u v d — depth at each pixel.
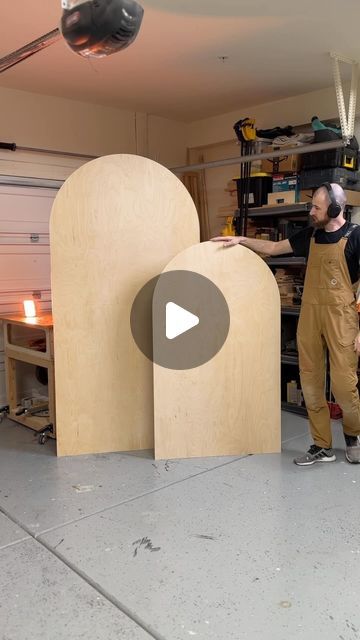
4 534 2.59
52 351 3.77
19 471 3.33
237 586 2.16
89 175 3.42
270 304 3.56
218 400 3.54
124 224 3.52
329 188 3.06
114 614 2.01
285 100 4.70
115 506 2.86
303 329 3.30
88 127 4.86
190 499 2.93
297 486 3.08
